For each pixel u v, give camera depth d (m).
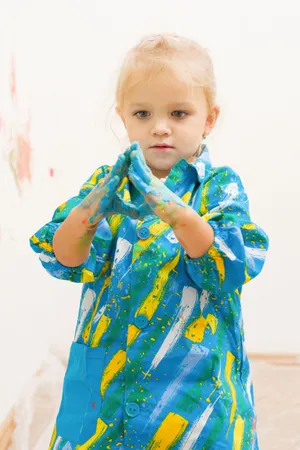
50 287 3.13
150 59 1.13
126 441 1.03
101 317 1.08
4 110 2.26
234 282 1.02
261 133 3.90
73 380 1.10
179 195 1.13
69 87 3.70
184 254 1.06
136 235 1.10
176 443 1.02
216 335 1.07
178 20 3.93
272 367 3.52
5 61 2.30
